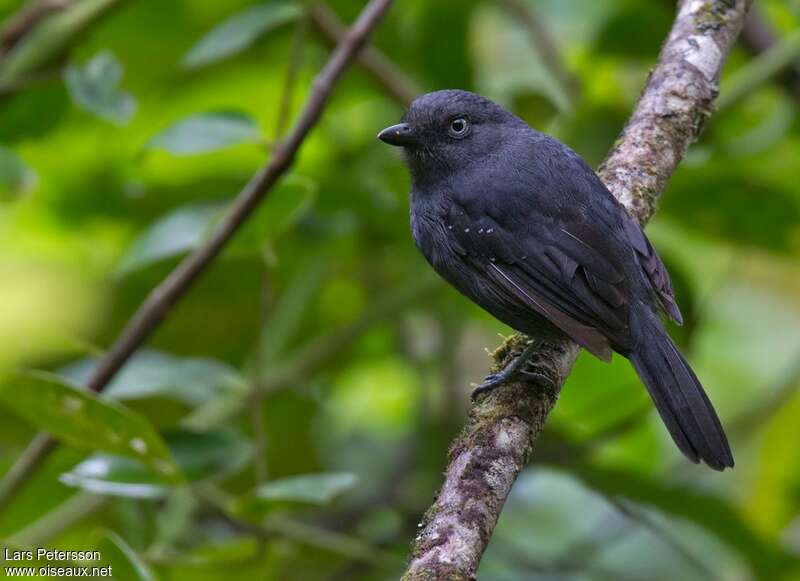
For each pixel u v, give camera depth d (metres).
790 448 12.80
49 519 10.42
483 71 13.87
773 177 12.73
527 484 12.60
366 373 13.59
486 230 9.20
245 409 11.16
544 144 9.53
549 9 13.79
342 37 11.98
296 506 9.19
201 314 12.22
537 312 8.41
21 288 11.56
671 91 9.23
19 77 10.66
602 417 12.27
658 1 11.82
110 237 13.30
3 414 11.07
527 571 11.62
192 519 10.76
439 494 7.15
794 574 11.05
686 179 11.66
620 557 12.78
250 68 13.20
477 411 7.76
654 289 8.72
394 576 11.63
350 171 12.46
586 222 8.80
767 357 14.72
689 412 7.92
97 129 13.19
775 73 11.34
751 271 15.09
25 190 10.39
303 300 12.06
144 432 8.19
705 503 10.75
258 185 9.13
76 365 10.13
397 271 13.12
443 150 9.78
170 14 12.78
